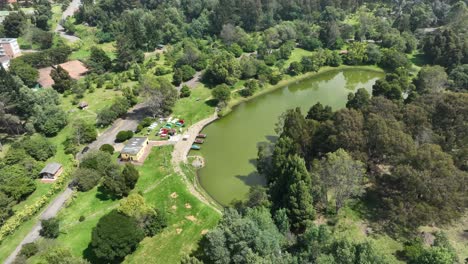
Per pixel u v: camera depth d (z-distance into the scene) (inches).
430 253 2524.6
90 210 3690.9
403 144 3356.3
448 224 3203.7
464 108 3703.3
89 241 3275.1
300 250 2773.1
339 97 6235.2
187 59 6865.2
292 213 3107.8
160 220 3395.7
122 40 6820.9
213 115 5526.6
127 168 3905.0
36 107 4982.8
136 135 4970.5
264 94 6348.4
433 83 5674.2
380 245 3002.0
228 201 3907.5
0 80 5044.3
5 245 3302.2
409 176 3006.9
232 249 2682.1
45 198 3764.8
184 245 3225.9
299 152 3924.7
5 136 4950.8
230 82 6225.4
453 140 3690.9
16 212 3651.6
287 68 7096.5
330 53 7396.7
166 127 5132.9
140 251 3184.1
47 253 2910.9
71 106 5743.1
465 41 6732.3
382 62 7234.3
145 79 5482.3
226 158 4611.2
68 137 4884.4
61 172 4242.1
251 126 5354.3
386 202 3314.5
